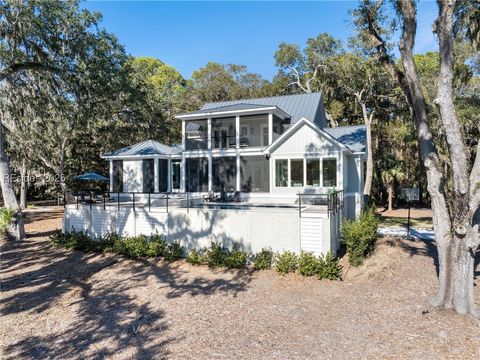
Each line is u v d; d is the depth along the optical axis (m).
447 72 7.78
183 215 13.89
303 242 11.93
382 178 30.02
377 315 7.99
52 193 32.47
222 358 6.35
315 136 17.44
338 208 14.12
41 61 18.47
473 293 8.44
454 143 7.76
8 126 21.55
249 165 20.45
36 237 18.06
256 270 11.84
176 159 23.94
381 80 27.59
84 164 32.06
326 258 11.03
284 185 18.23
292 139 17.95
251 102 25.11
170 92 41.12
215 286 10.65
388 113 31.81
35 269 12.96
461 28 10.58
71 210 16.94
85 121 22.94
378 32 10.31
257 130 20.53
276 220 12.26
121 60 21.53
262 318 8.15
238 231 12.87
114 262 13.43
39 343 7.42
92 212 16.31
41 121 22.19
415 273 10.90
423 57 29.83
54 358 6.73
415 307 8.34
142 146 24.17
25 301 9.96
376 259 11.97
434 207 8.63
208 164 21.44
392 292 9.40
